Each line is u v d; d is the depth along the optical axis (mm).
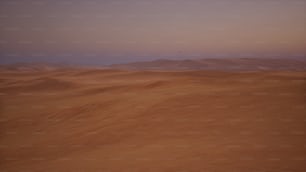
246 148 5246
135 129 6922
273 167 4465
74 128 7758
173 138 6016
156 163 4789
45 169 5129
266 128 6234
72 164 5188
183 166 4594
